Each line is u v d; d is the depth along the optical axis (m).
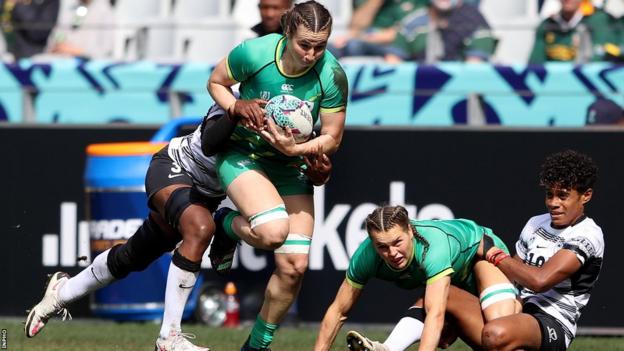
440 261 19.58
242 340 26.77
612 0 39.53
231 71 20.06
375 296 30.88
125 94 36.88
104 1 41.94
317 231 31.17
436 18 40.06
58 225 32.28
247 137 20.25
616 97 33.66
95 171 30.41
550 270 19.75
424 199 31.08
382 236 19.28
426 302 19.56
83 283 22.42
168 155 21.58
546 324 19.78
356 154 31.22
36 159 32.38
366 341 19.22
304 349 25.41
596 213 30.22
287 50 19.61
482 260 20.64
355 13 40.78
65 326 30.00
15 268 32.31
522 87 37.38
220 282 31.58
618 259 30.06
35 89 35.12
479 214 30.94
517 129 30.78
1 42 41.69
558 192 20.22
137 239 21.98
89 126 32.28
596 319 30.09
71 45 41.66
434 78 37.53
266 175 20.50
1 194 32.44
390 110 36.53
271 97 19.89
